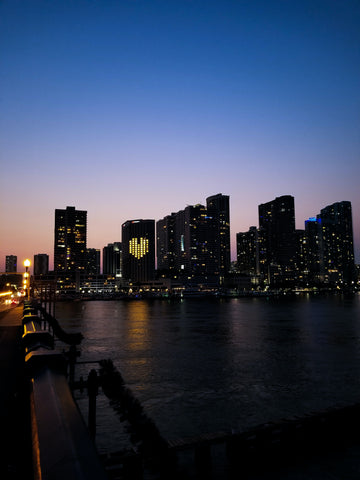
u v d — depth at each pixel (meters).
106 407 25.64
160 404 30.75
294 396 33.59
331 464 13.73
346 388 36.53
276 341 74.19
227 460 13.44
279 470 13.35
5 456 8.76
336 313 166.50
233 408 29.58
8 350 22.30
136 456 8.25
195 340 75.50
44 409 4.23
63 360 6.54
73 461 2.90
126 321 125.31
